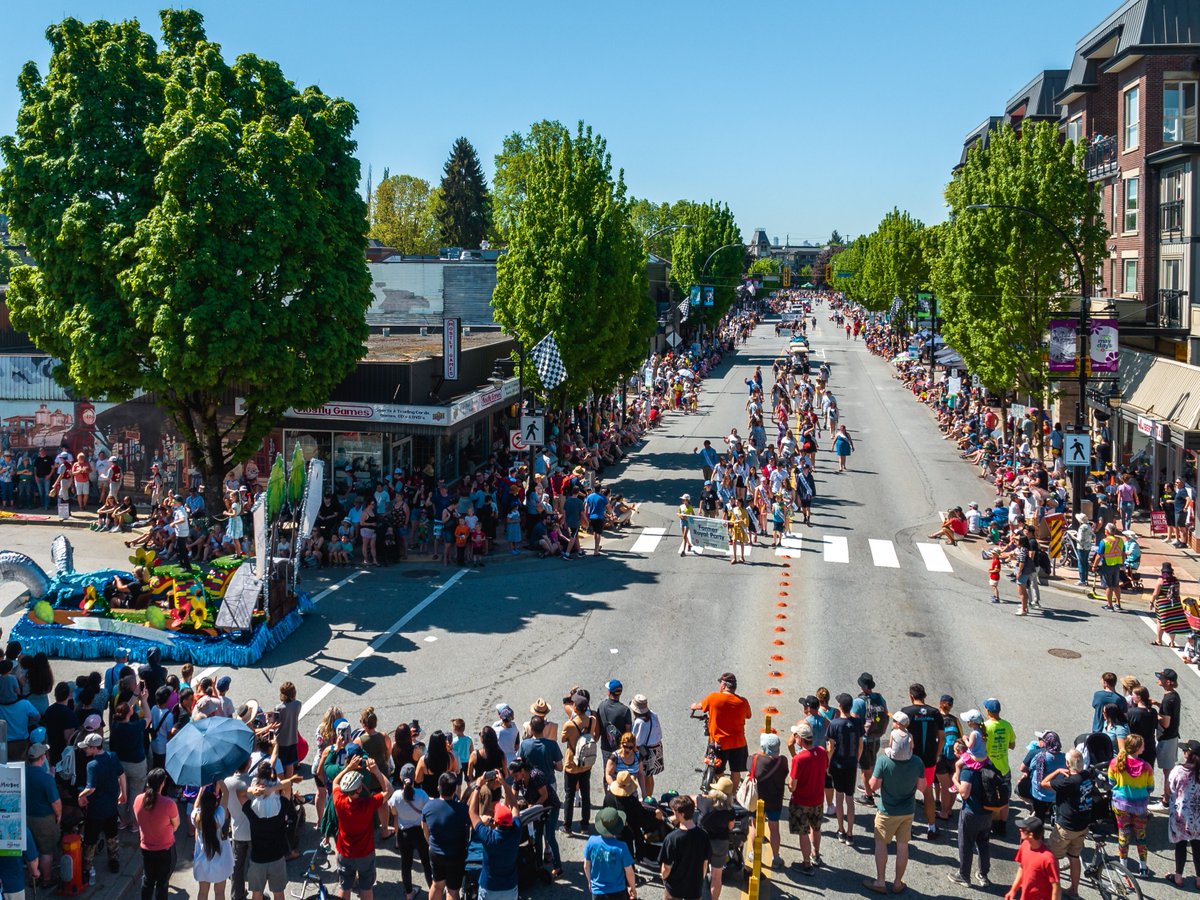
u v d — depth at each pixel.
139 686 15.85
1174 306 38.84
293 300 27.83
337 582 26.83
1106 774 13.87
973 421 47.31
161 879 11.97
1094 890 13.12
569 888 12.87
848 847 14.07
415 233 128.88
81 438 34.97
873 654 21.34
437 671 20.22
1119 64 43.22
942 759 14.43
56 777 13.75
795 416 56.44
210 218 26.20
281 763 14.56
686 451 47.72
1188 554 30.20
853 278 164.50
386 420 32.47
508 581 26.98
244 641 20.95
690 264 97.31
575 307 40.69
